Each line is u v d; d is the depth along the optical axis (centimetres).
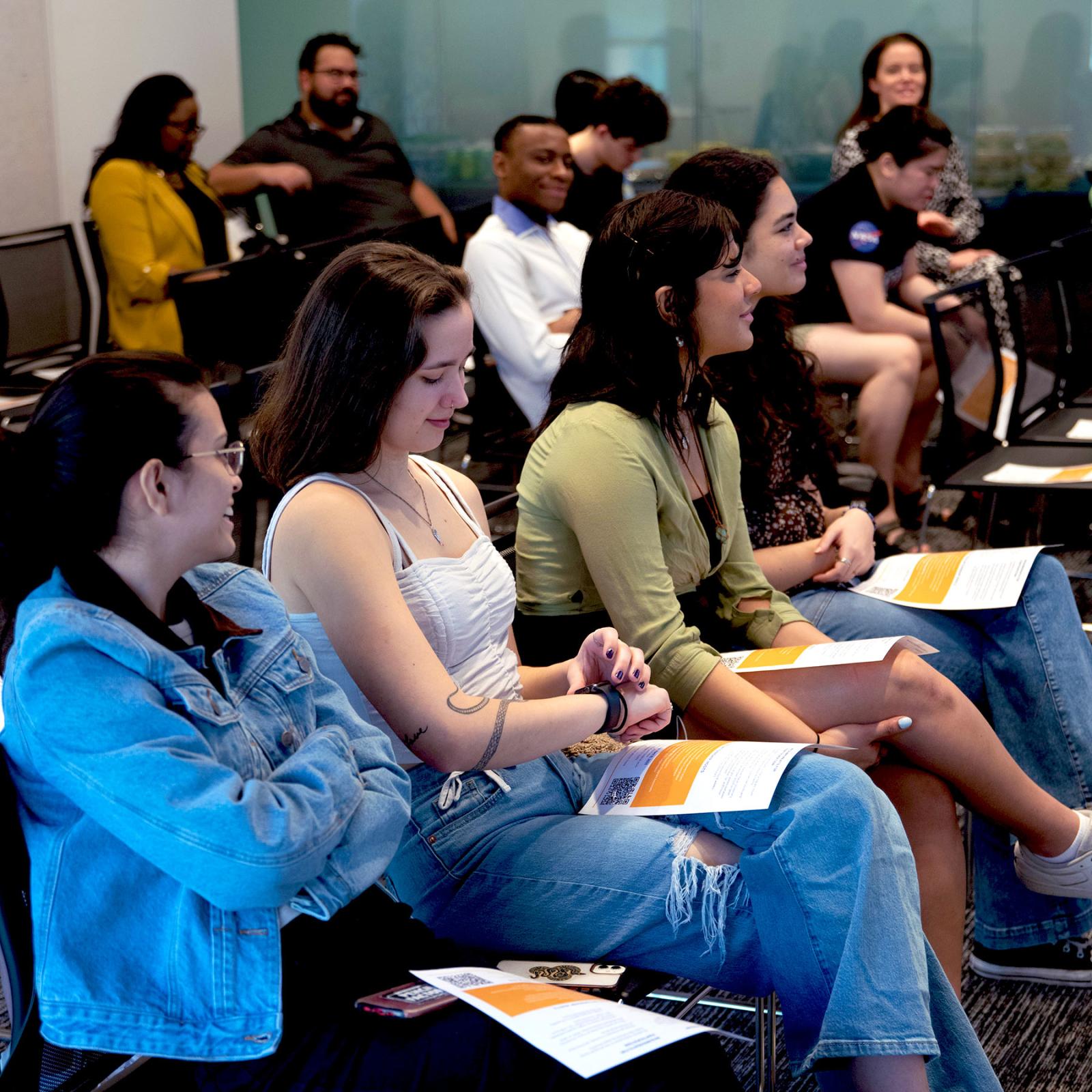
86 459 120
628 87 449
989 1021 216
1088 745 219
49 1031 123
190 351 327
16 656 121
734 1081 130
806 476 253
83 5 600
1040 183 618
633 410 198
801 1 632
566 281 388
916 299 452
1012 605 220
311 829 124
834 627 231
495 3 671
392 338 156
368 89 698
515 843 160
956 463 332
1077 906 221
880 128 404
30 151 583
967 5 611
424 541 169
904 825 193
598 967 153
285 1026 129
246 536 241
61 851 123
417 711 153
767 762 162
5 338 410
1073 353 397
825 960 149
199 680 126
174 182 481
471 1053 126
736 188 230
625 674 172
